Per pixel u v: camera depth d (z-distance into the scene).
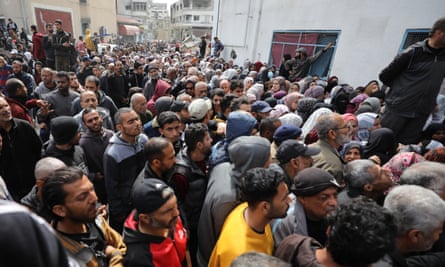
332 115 2.40
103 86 5.87
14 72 5.33
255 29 12.84
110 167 2.34
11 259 0.34
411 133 3.01
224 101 3.70
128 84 6.44
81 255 1.35
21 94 3.52
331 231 1.08
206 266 1.80
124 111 2.41
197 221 2.17
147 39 62.22
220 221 1.68
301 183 1.59
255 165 1.75
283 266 0.94
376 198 1.97
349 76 7.67
